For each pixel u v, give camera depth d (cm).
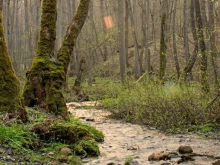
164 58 1574
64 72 910
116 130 960
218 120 940
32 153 562
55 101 851
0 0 1603
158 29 4106
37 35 2614
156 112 1039
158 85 1207
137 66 2422
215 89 995
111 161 579
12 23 3125
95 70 3322
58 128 655
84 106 1572
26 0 3103
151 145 732
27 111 766
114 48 4066
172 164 553
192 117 969
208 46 1430
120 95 1370
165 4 1717
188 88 1099
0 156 511
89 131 728
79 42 3322
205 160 582
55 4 933
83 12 966
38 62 890
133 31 2458
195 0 1229
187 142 764
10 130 586
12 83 708
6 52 726
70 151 598
